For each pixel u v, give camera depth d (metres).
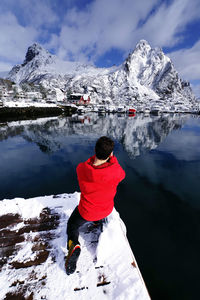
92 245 2.01
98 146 1.43
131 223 4.19
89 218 1.68
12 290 1.51
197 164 8.88
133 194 5.55
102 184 1.49
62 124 25.75
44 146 11.70
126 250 1.90
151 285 2.72
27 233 2.18
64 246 2.01
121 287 1.53
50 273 1.67
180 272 2.96
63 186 5.80
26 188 5.63
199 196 5.54
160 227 4.07
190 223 4.23
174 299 2.53
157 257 3.25
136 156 10.27
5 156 9.16
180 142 15.03
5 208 2.66
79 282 1.58
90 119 38.03
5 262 1.78
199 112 93.81
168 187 6.13
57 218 2.48
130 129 23.47
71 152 10.42
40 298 1.45
